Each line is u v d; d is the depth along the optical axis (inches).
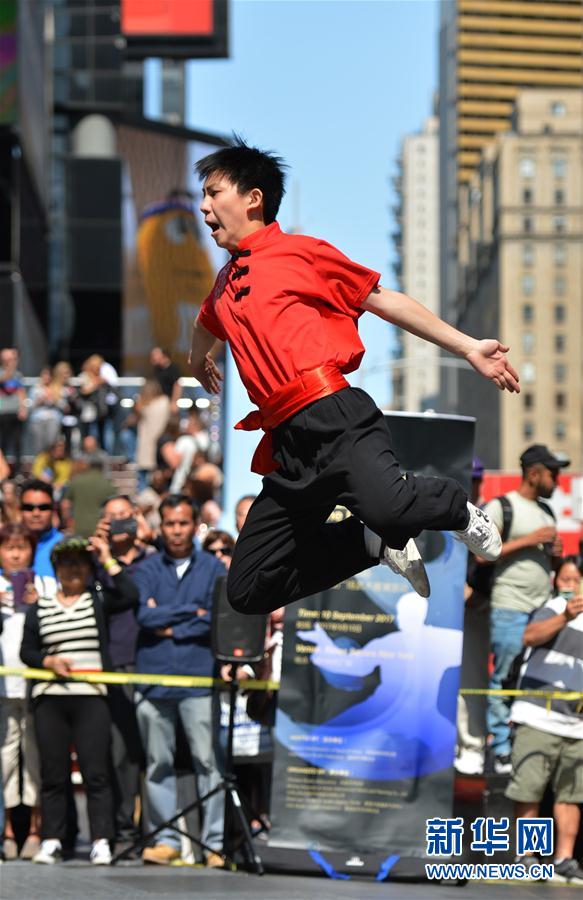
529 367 6417.3
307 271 224.1
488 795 431.8
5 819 442.3
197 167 234.1
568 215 6461.6
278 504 223.6
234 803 414.0
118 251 1691.7
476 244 7190.0
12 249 1400.1
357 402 218.7
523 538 452.4
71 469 685.9
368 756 417.1
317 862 413.1
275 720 430.3
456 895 370.0
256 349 223.8
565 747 426.6
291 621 422.3
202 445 978.7
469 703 450.0
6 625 451.2
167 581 440.8
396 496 212.8
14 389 998.4
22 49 1395.2
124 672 444.8
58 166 1706.4
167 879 381.4
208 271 1752.0
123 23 1940.2
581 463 6397.6
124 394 1032.2
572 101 6565.0
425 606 418.6
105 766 421.1
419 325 223.0
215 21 1951.3
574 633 438.0
